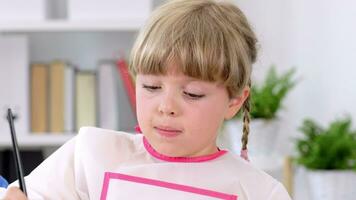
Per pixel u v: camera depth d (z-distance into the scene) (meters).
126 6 2.38
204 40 0.96
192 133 0.97
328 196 2.04
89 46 2.68
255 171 1.04
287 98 2.64
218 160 1.04
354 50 2.23
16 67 2.48
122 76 2.47
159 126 0.97
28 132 2.49
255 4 2.64
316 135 2.18
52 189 1.06
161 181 1.01
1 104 2.48
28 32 2.66
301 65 2.58
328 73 2.43
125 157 1.05
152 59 0.94
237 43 1.00
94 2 2.38
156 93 0.96
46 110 2.51
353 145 2.05
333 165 2.07
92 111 2.53
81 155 1.07
